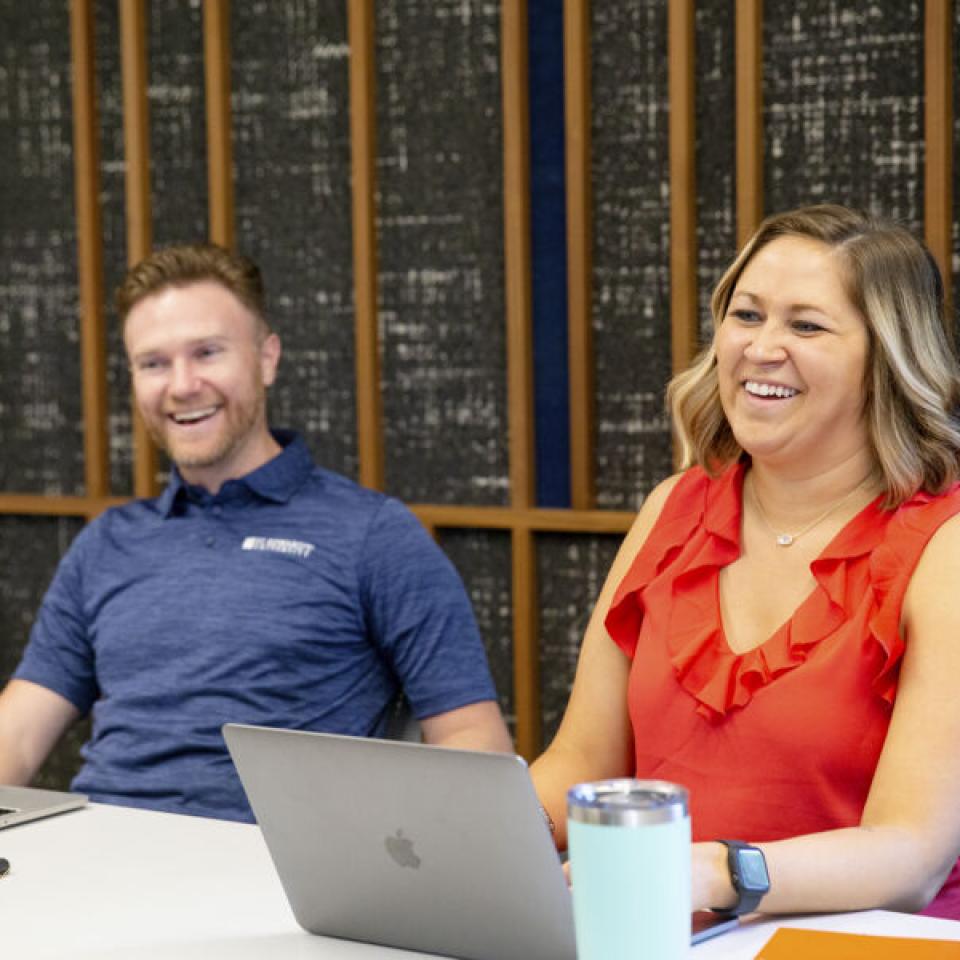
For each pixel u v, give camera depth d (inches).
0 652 148.0
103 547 104.9
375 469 131.0
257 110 134.5
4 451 147.6
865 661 73.5
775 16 114.3
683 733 77.6
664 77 118.0
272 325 135.6
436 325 129.0
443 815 56.1
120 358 141.9
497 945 57.6
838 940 58.3
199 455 102.4
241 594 99.1
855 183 112.5
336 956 59.2
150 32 137.9
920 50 109.7
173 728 97.7
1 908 64.9
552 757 83.7
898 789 69.1
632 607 83.1
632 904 47.9
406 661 98.7
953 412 77.0
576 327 121.2
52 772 146.0
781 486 79.6
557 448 125.2
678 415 85.5
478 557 129.3
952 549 73.3
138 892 66.7
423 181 128.3
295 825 60.2
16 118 144.6
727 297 82.6
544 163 123.0
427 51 127.1
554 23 121.5
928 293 77.8
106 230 141.7
